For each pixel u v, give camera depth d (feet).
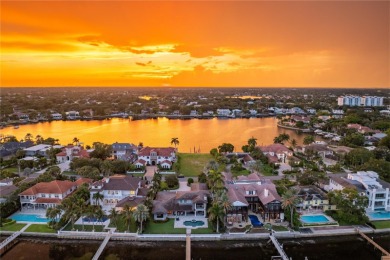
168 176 471.21
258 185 404.98
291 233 331.36
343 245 320.70
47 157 637.30
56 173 481.05
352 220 343.46
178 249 311.88
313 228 342.44
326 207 381.60
